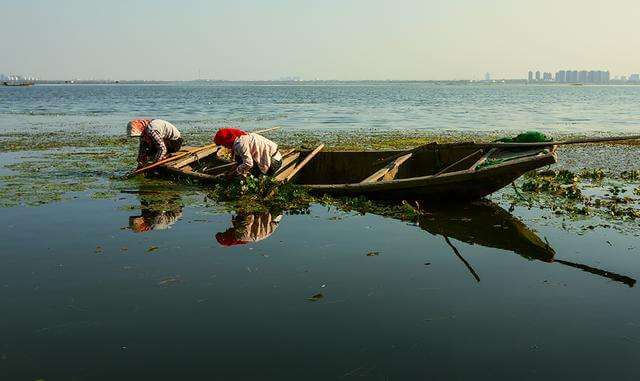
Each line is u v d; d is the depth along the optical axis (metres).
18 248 7.21
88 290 5.80
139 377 4.16
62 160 15.73
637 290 5.95
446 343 4.74
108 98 78.88
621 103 63.44
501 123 31.66
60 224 8.45
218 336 4.82
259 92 127.50
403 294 5.79
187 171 12.04
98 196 10.53
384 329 4.98
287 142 20.89
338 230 8.27
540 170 14.10
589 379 4.18
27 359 4.42
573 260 6.98
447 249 7.41
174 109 49.72
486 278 6.30
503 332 4.94
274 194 10.16
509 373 4.27
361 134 24.27
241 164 10.90
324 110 48.56
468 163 11.57
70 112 43.12
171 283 6.02
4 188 11.26
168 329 4.95
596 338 4.82
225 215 9.12
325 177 13.08
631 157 16.75
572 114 41.22
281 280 6.14
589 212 9.48
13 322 5.06
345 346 4.66
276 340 4.76
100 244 7.42
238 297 5.66
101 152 17.75
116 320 5.11
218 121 33.91
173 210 9.45
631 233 8.20
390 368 4.34
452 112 44.56
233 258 6.89
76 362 4.38
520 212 9.59
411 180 9.72
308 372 4.27
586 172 13.29
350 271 6.46
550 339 4.80
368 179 10.39
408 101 70.38
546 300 5.66
